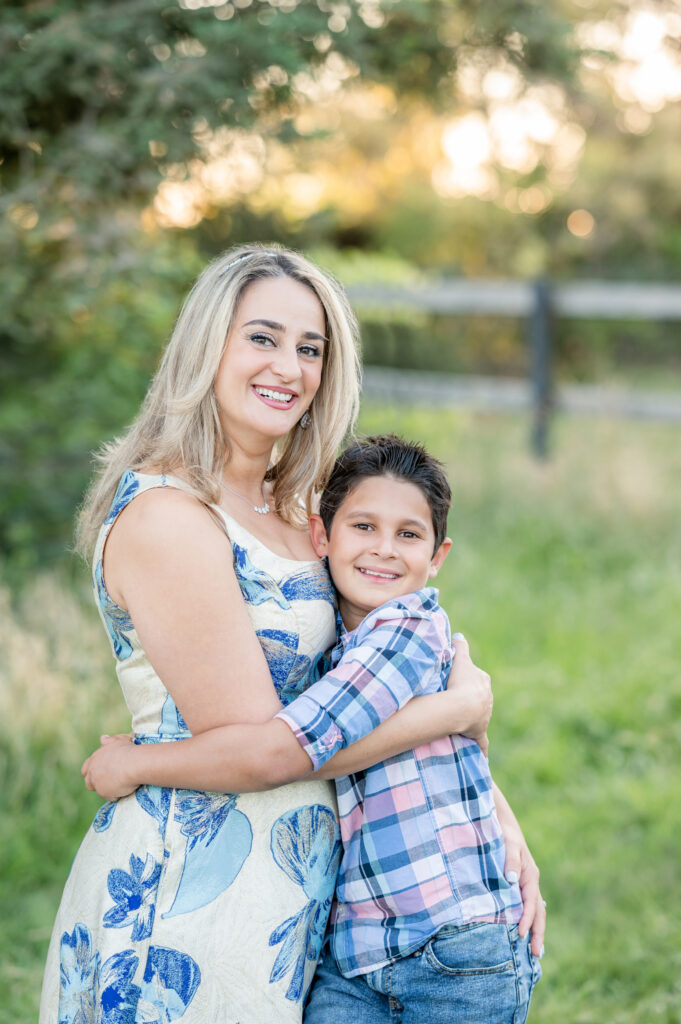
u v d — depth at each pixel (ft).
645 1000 8.87
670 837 11.13
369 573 5.69
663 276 46.37
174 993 5.03
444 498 5.93
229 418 5.51
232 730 4.93
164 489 5.16
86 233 13.14
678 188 48.44
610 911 10.04
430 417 24.98
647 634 15.90
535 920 5.64
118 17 12.07
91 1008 5.16
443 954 5.16
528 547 19.51
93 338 16.01
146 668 5.32
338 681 5.07
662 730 13.34
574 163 47.09
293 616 5.39
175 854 5.11
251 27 12.05
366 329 30.78
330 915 5.56
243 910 5.11
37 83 12.08
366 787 5.44
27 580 15.33
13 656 12.76
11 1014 8.69
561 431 25.57
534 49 14.30
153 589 5.05
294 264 5.65
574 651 15.44
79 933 5.25
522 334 43.16
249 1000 5.09
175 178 13.01
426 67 14.52
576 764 12.69
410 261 45.60
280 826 5.28
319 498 6.15
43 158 12.89
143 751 5.17
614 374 41.50
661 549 19.08
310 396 5.70
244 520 5.56
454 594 17.40
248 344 5.40
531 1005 8.87
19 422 17.03
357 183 41.75
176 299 14.67
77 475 16.93
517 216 47.39
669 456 23.34
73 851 10.78
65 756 11.66
